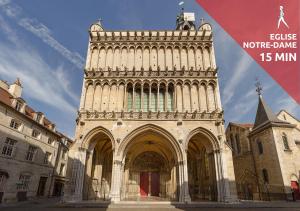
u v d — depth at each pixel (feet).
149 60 102.42
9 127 100.94
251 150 118.73
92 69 96.94
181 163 81.56
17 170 104.99
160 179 107.45
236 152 136.77
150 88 95.30
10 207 76.02
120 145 83.82
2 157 95.76
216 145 85.10
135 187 105.60
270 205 71.56
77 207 68.13
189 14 136.36
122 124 87.10
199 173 103.40
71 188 78.07
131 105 95.25
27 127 114.32
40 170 125.08
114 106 92.02
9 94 110.93
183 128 86.53
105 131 86.63
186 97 94.32
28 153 115.65
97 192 92.53
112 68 100.22
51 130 135.95
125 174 103.30
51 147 138.31
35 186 119.55
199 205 70.44
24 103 112.06
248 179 120.26
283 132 102.99
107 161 107.34
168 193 102.89
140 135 88.33
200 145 102.94
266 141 106.32
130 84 98.12
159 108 93.86
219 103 91.40
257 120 120.16
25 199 108.88
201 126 87.10
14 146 104.12
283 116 125.29
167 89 95.04
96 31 107.76
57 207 68.44
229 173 80.69
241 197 125.39
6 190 96.84
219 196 79.36
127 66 100.68
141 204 71.67
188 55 102.73
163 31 108.06
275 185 97.50
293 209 64.44
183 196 77.15
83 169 81.82
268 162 103.86
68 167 80.59
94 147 93.15
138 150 108.99
